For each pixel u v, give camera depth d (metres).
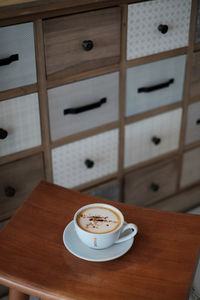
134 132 1.45
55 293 0.72
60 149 1.30
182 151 1.63
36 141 1.24
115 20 1.19
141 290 0.73
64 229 0.86
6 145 1.19
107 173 1.47
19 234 0.85
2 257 0.79
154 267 0.77
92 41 1.19
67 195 0.96
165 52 1.35
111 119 1.36
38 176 1.30
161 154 1.58
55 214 0.90
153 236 0.84
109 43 1.22
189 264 0.78
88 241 0.79
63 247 0.82
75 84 1.22
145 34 1.28
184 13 1.32
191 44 1.40
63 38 1.13
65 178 1.37
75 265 0.78
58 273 0.76
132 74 1.33
